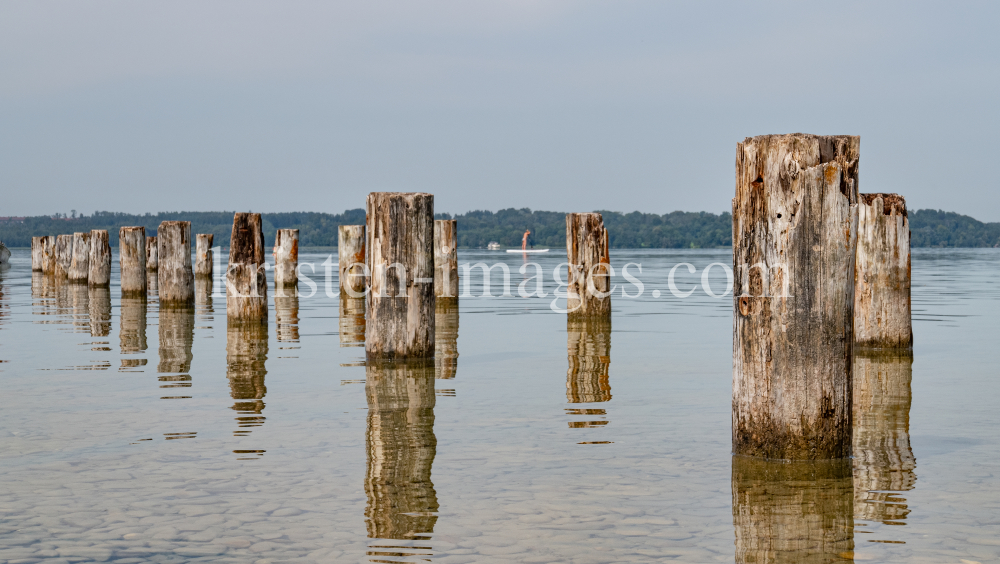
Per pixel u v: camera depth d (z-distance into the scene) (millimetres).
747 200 5289
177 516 4359
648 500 4617
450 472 5156
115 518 4328
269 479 5000
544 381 8477
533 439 5988
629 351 10844
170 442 5875
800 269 5199
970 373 8781
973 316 15438
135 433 6137
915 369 9055
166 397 7535
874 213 10273
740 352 5445
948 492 4719
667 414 6852
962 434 6098
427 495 4707
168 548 3932
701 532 4137
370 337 9508
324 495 4703
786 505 4516
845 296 5254
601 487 4848
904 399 7426
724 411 6973
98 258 23375
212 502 4578
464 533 4125
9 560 3781
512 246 131125
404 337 9500
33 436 6051
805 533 4113
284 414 6824
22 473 5121
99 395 7621
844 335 5273
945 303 18562
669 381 8477
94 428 6297
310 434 6121
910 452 5586
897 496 4652
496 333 13086
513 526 4223
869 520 4285
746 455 5457
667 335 12727
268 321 14680
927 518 4305
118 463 5340
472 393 7793
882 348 10414
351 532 4141
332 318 15328
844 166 5168
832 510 4434
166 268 17047
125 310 16672
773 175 5152
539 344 11625
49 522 4270
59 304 18312
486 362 9820
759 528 4184
